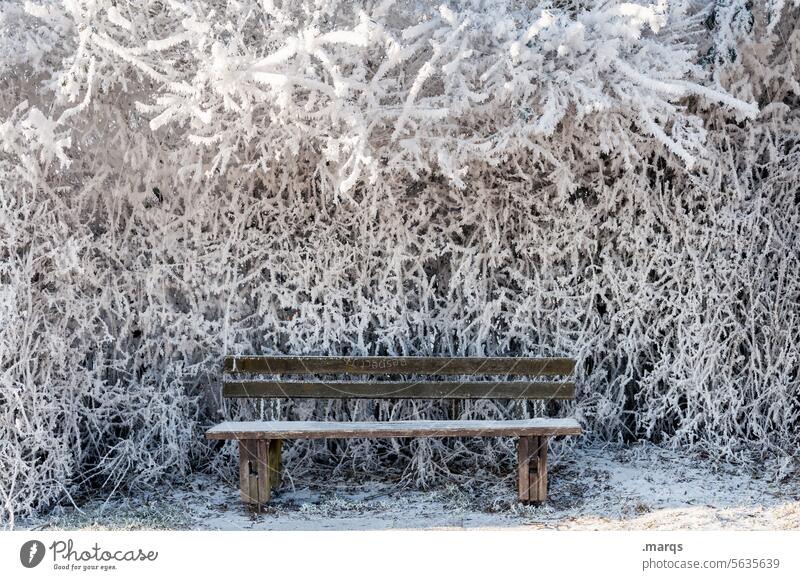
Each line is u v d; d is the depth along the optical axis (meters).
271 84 4.17
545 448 4.47
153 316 5.12
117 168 5.04
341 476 5.16
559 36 4.35
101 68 4.59
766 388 5.47
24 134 4.25
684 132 4.62
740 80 5.06
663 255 5.33
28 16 4.57
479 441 5.34
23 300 4.51
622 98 4.44
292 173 5.17
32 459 4.55
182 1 4.53
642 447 5.42
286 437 4.39
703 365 5.42
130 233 5.12
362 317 5.19
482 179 5.16
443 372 4.93
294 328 5.20
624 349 5.44
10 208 4.43
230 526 4.27
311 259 5.21
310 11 4.53
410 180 5.17
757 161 5.46
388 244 5.17
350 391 4.91
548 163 5.23
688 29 4.98
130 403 5.05
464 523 4.26
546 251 5.27
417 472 5.04
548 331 5.39
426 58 4.61
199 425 5.29
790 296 5.47
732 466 5.12
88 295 5.00
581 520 4.28
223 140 4.58
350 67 4.64
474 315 5.34
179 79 4.55
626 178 5.25
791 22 5.01
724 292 5.36
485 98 4.48
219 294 5.22
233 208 5.12
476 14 4.38
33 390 4.47
